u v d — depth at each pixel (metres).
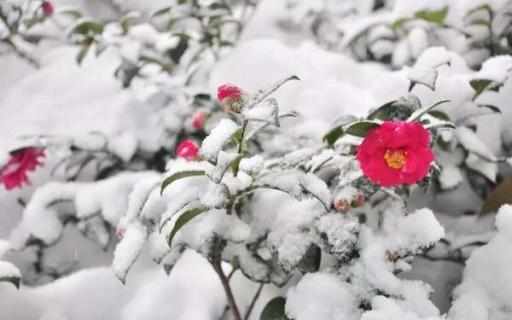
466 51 1.25
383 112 0.98
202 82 1.33
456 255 1.02
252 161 0.92
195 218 0.92
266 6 1.64
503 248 0.95
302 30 1.61
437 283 1.02
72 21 1.66
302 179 0.89
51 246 1.15
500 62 1.03
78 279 1.07
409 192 1.04
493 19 1.23
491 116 1.10
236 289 1.04
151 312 1.03
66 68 1.47
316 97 1.23
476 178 1.08
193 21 1.52
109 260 1.16
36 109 1.35
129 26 1.38
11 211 1.25
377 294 0.91
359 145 0.91
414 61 1.29
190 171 0.88
